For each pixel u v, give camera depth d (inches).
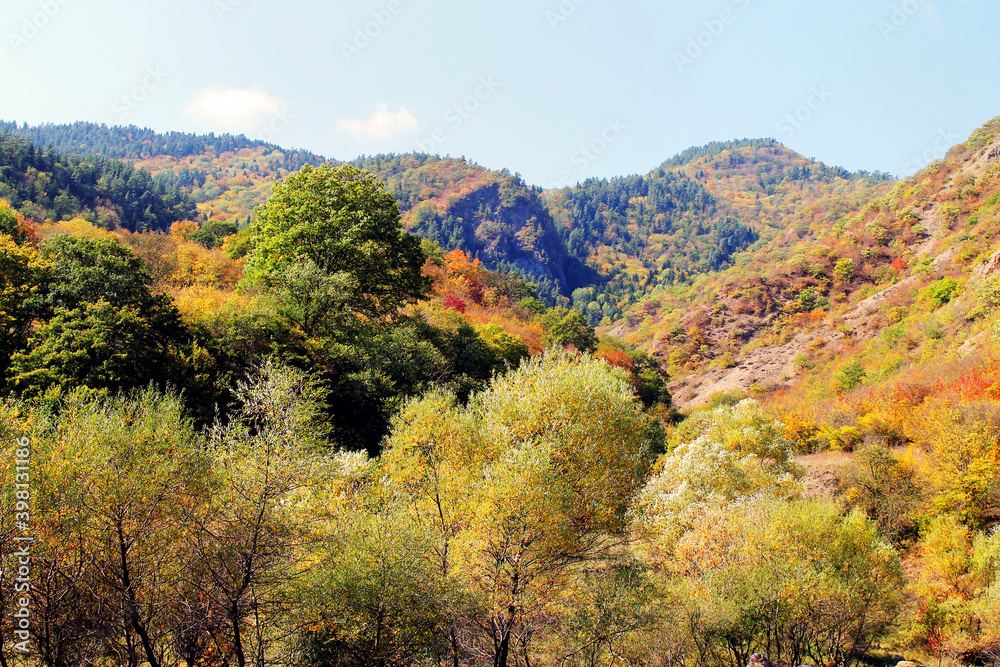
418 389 1253.1
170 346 1057.5
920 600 1016.9
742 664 806.5
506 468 655.1
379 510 719.7
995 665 873.5
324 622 587.8
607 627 689.6
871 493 1332.4
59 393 746.2
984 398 1486.2
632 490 773.3
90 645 529.7
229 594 548.1
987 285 2418.8
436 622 627.5
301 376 668.1
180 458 559.8
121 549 523.8
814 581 775.7
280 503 579.8
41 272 1073.5
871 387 2116.1
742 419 1403.8
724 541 887.1
